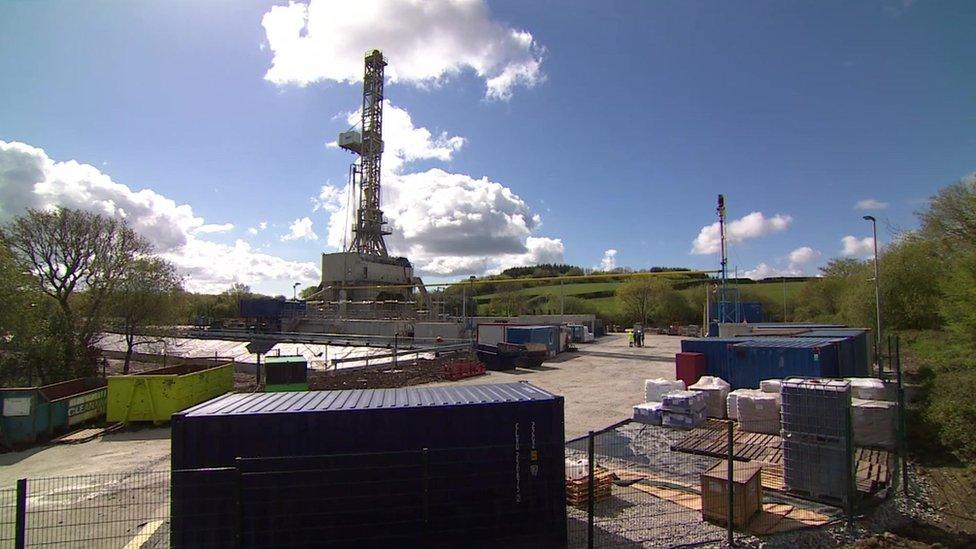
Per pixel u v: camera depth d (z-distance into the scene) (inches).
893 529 322.3
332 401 312.0
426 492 274.1
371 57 2915.8
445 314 2689.5
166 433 680.4
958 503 363.9
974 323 743.7
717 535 311.7
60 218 1117.7
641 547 296.8
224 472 273.0
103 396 770.2
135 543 319.0
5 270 874.1
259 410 287.9
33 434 636.1
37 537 333.4
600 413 701.9
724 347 748.6
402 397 323.3
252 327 2566.4
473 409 295.1
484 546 287.1
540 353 1283.2
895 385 792.9
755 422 555.2
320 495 277.3
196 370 951.0
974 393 526.3
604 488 367.6
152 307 1209.4
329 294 2758.4
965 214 952.3
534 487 294.5
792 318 2915.8
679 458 472.7
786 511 342.6
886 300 1397.6
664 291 3225.9
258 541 271.4
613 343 2127.2
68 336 1042.7
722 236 1619.1
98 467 525.0
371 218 2935.5
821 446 360.8
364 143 2925.7
